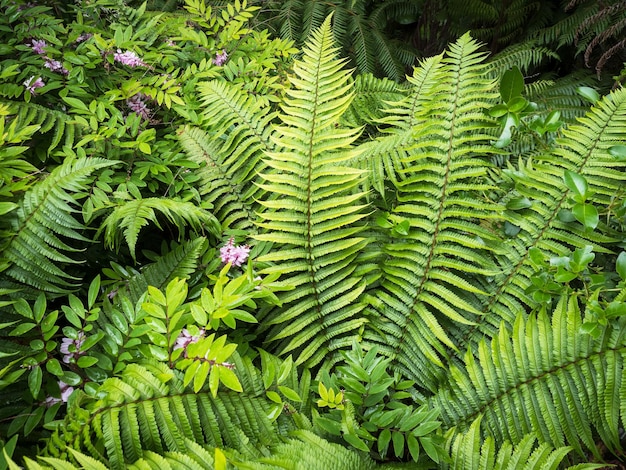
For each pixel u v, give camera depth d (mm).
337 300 825
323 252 820
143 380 610
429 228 851
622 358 698
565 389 708
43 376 653
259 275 843
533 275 793
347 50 1763
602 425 697
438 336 786
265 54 1187
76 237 737
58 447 545
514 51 1561
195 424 611
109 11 1242
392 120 1193
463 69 922
